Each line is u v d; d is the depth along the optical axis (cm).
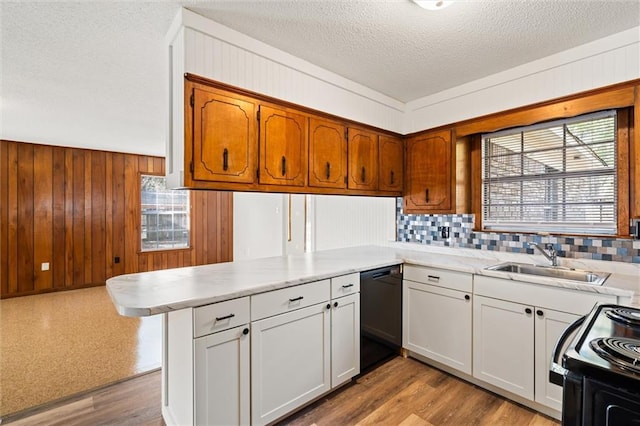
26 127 387
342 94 261
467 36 200
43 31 188
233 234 664
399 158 314
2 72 241
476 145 285
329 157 251
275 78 217
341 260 255
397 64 240
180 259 598
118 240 539
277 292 178
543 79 229
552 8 170
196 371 146
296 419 190
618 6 168
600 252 217
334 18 182
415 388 222
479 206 281
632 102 192
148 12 174
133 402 210
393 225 344
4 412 199
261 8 173
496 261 254
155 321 362
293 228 599
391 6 170
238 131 197
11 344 300
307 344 194
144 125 380
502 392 213
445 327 237
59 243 490
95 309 404
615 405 78
